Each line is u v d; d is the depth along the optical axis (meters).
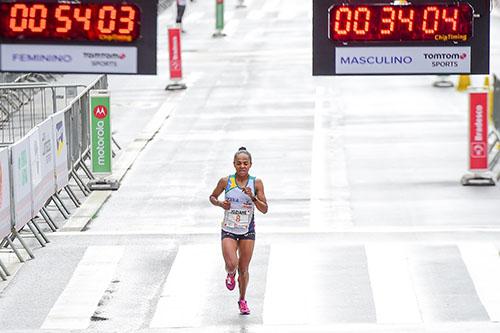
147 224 49.84
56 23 37.09
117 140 69.00
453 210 51.53
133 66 37.31
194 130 71.88
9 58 37.31
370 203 53.16
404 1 38.44
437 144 66.50
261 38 122.00
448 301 38.47
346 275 41.62
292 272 42.09
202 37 123.75
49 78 87.19
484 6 38.38
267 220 50.16
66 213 51.91
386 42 38.50
